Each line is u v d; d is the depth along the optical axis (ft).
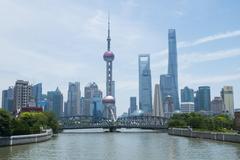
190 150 456.04
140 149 479.00
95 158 363.15
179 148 490.90
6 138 515.09
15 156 378.12
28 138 583.17
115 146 543.80
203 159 350.23
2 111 525.34
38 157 369.91
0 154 398.01
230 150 451.12
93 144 594.65
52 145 555.28
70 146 537.65
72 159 354.13
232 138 620.08
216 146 524.11
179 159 351.05
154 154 404.57
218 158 358.02
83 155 393.70
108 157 373.20
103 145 567.18
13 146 517.55
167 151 443.73
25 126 604.90
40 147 506.07
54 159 353.10
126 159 353.31
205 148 487.20
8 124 522.47
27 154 400.88
